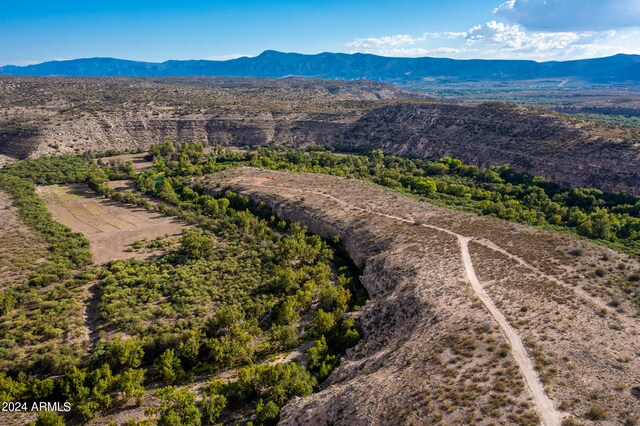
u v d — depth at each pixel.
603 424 34.91
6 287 76.62
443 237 86.88
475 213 107.56
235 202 131.25
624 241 96.69
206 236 100.94
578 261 69.00
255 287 81.06
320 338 65.38
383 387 43.97
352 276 90.25
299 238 101.88
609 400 37.72
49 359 57.50
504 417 36.50
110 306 70.12
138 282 81.62
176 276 83.56
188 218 118.12
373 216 105.31
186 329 67.12
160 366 58.19
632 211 119.50
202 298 76.31
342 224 104.88
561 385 39.72
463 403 38.84
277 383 53.19
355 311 71.06
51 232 103.75
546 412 36.53
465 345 47.69
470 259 74.88
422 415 38.59
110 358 59.12
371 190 129.50
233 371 60.72
